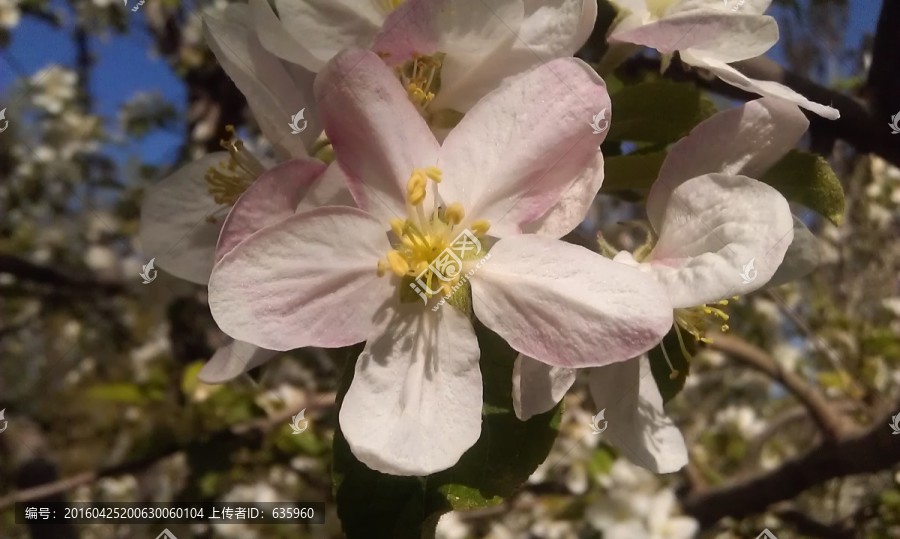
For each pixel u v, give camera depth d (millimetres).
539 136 106
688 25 115
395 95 104
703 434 354
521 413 106
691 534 251
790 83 151
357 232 105
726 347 271
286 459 242
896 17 148
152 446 228
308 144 110
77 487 208
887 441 223
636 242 121
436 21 106
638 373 123
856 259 383
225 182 120
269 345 102
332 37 110
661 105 127
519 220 107
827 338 340
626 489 261
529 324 104
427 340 107
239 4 112
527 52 109
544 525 273
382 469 102
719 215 112
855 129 156
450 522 280
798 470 243
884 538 292
